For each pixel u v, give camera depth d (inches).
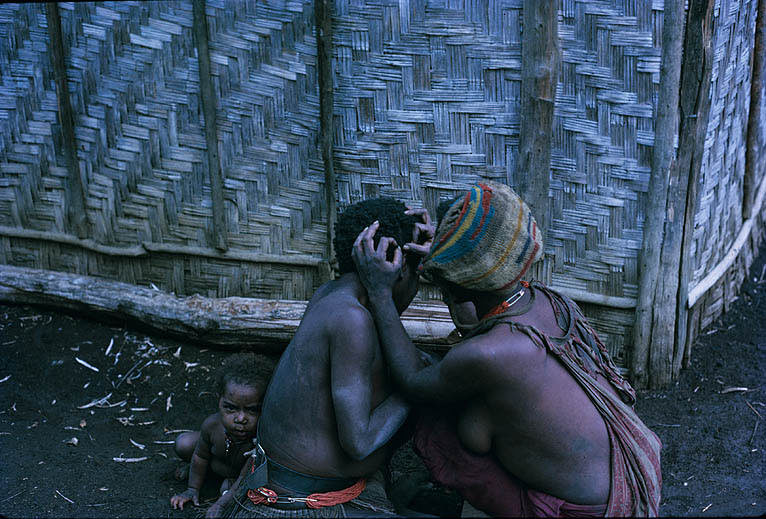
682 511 111.2
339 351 90.3
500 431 87.5
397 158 140.9
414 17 132.3
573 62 129.3
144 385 149.0
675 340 142.1
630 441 87.7
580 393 87.2
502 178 137.5
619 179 133.6
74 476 122.3
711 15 123.6
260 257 155.3
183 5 144.6
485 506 91.4
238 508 98.8
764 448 125.9
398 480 113.5
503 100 133.3
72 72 156.9
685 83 126.5
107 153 159.8
